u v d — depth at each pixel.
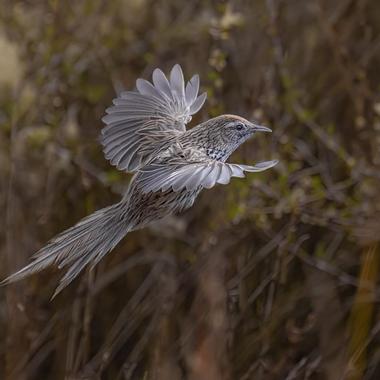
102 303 12.30
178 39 12.53
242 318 11.07
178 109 7.10
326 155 12.00
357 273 11.97
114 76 12.66
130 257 12.31
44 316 11.98
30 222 12.08
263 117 11.45
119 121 6.97
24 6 12.52
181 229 11.80
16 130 11.80
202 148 6.69
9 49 11.34
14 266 11.61
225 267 11.19
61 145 12.09
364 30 12.23
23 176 12.06
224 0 11.80
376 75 12.42
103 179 11.84
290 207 10.65
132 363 11.12
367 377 11.66
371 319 11.88
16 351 11.64
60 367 11.99
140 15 12.83
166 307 11.28
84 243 6.23
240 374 11.08
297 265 11.82
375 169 11.23
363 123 11.56
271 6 11.37
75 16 12.55
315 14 12.30
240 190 10.81
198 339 11.00
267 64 11.70
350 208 10.94
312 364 10.59
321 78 12.31
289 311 11.62
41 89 12.11
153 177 5.91
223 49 11.63
